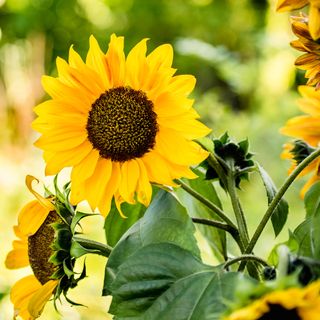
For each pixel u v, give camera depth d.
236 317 0.49
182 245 0.70
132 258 0.66
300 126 0.84
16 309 0.81
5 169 3.03
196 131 0.74
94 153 0.77
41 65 3.99
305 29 0.67
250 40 3.46
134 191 0.76
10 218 2.58
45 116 0.77
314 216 0.69
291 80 2.83
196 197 0.76
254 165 0.79
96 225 2.17
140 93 0.77
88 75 0.77
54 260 0.73
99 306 1.92
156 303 0.65
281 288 0.49
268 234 2.02
